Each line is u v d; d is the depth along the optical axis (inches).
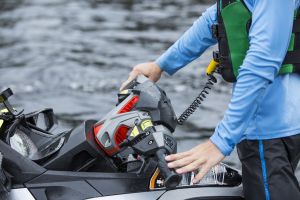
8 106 289.3
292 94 272.5
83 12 1264.8
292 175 271.1
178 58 315.9
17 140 285.4
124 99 283.6
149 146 261.6
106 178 275.1
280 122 271.3
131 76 314.7
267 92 271.6
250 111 256.7
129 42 986.7
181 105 637.9
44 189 271.0
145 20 1169.4
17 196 268.5
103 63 852.6
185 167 255.3
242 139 277.6
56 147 281.0
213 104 623.5
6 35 1069.1
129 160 292.4
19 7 1328.7
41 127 309.4
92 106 637.9
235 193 284.0
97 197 270.7
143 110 274.8
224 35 274.7
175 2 1332.4
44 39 1026.7
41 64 847.7
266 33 253.6
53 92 708.7
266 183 270.2
